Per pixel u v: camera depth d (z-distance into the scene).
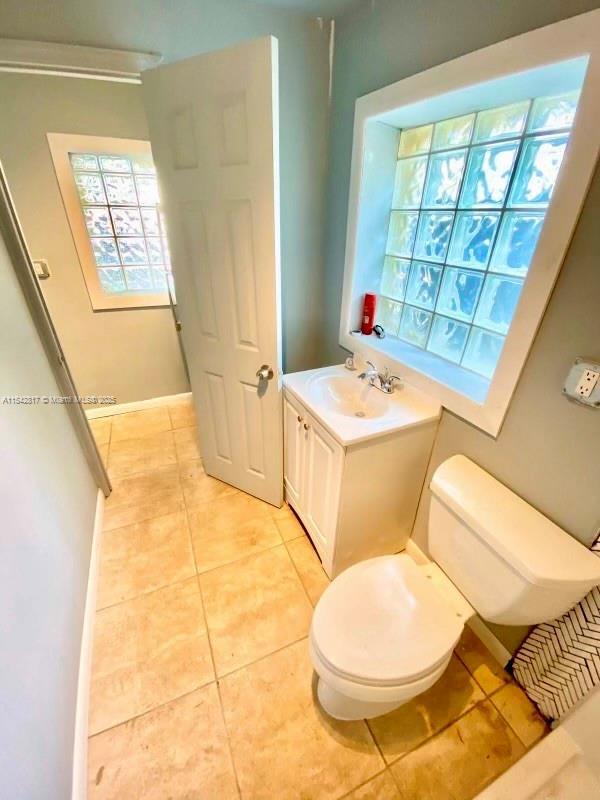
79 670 1.24
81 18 1.33
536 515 1.09
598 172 0.81
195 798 1.04
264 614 1.51
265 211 1.35
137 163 2.32
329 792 1.06
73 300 2.53
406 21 1.23
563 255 0.91
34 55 1.35
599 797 1.01
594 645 1.00
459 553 1.17
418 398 1.51
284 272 2.01
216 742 1.15
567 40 0.81
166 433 2.72
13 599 0.89
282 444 1.87
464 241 1.40
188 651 1.38
